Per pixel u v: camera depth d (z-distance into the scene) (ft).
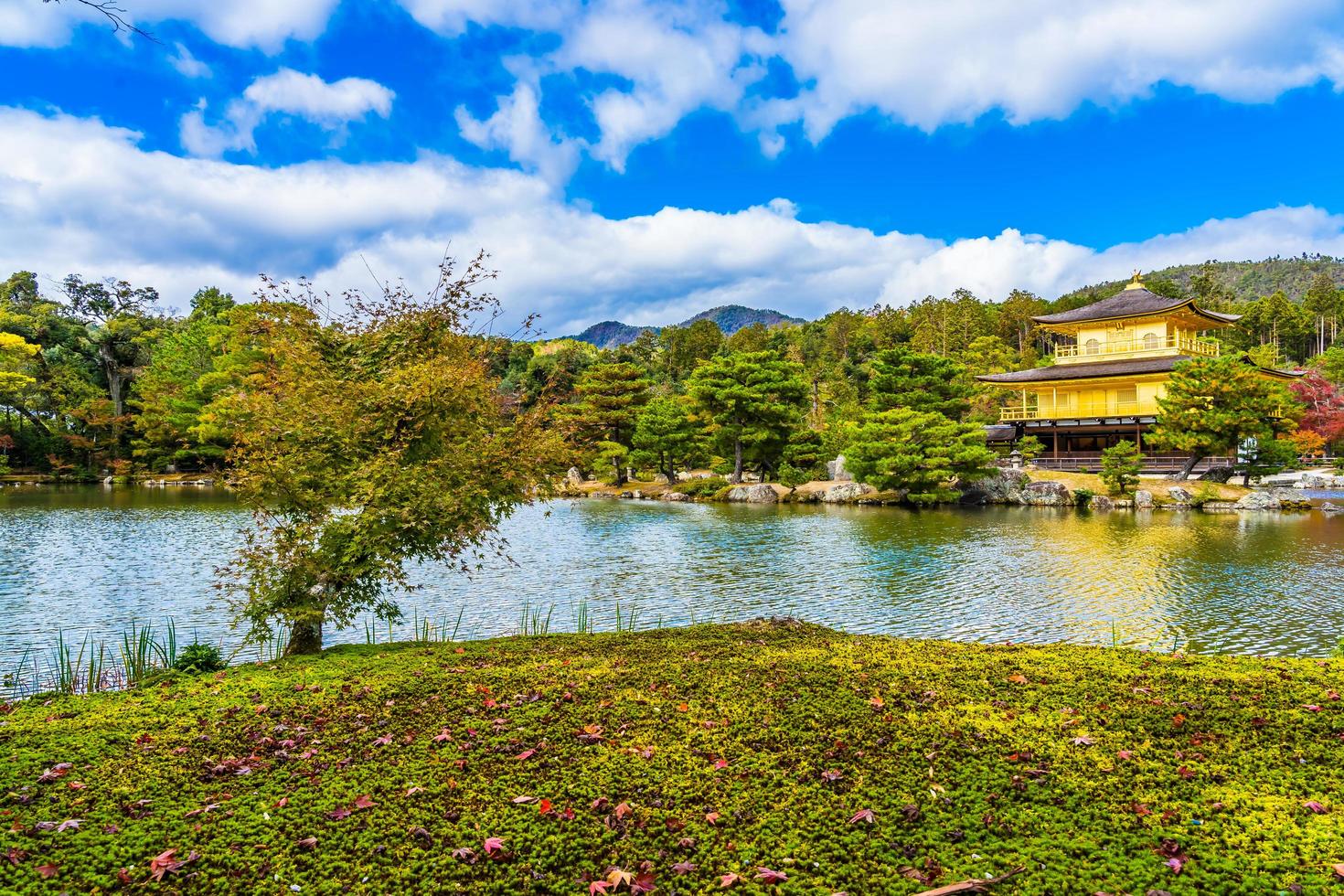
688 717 26.21
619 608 64.03
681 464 231.09
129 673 41.98
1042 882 16.44
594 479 226.38
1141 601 64.85
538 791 20.77
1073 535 106.42
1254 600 64.85
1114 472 148.56
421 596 69.56
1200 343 197.77
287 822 19.21
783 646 38.24
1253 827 18.43
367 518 38.60
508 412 45.19
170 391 227.40
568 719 26.11
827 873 16.97
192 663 36.09
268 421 38.83
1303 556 86.28
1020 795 20.29
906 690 28.96
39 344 237.66
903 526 120.26
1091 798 20.08
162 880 16.83
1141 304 199.41
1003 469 165.89
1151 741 23.68
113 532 110.73
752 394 184.65
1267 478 186.70
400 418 40.86
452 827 18.97
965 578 75.97
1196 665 33.06
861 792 20.52
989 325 378.94
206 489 197.06
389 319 44.16
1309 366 261.44
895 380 195.00
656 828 18.84
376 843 18.28
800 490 174.40
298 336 42.50
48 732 25.34
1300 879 16.44
